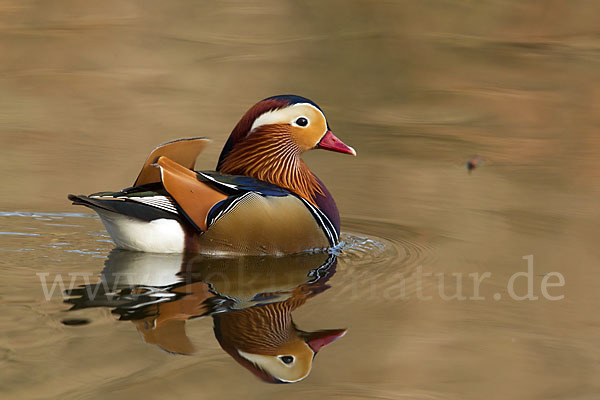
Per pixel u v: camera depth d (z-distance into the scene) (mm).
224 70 20047
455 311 8820
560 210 12797
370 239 11430
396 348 7879
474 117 18062
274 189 10648
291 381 7152
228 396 6848
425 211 12703
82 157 14703
